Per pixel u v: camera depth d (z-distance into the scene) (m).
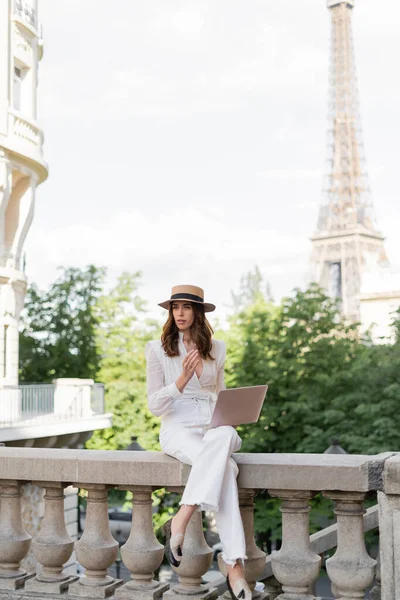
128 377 38.28
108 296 39.53
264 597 5.04
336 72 144.62
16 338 30.47
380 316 70.19
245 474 4.78
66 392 28.38
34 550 5.31
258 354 30.25
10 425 23.69
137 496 5.11
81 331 38.50
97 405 30.38
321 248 119.88
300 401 28.53
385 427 25.94
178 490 5.02
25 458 5.29
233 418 4.78
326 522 27.62
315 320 31.58
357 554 4.63
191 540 5.01
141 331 39.62
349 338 31.50
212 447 4.64
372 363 28.39
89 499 5.25
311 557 4.76
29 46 30.92
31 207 31.55
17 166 29.83
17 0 29.91
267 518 24.89
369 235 118.62
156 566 5.11
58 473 5.21
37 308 39.22
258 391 4.73
